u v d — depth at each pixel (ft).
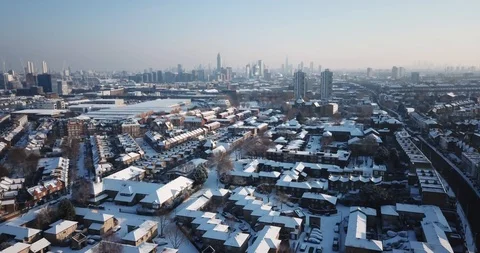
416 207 527.81
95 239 489.26
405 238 467.93
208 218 518.37
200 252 454.81
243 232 500.33
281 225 494.18
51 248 469.57
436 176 631.15
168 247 464.24
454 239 451.12
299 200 613.93
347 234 452.35
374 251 416.05
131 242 453.17
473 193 631.97
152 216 567.18
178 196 626.23
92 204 608.19
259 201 577.43
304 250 453.17
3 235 472.44
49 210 526.57
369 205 565.94
